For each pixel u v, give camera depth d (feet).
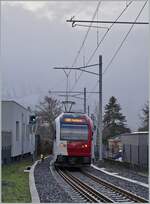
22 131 168.96
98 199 64.69
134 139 139.64
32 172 107.65
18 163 143.33
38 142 234.17
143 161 126.31
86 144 124.47
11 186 74.13
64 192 72.79
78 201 62.54
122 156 161.27
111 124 357.41
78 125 125.29
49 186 80.38
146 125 293.64
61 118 126.21
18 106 155.02
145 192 75.66
